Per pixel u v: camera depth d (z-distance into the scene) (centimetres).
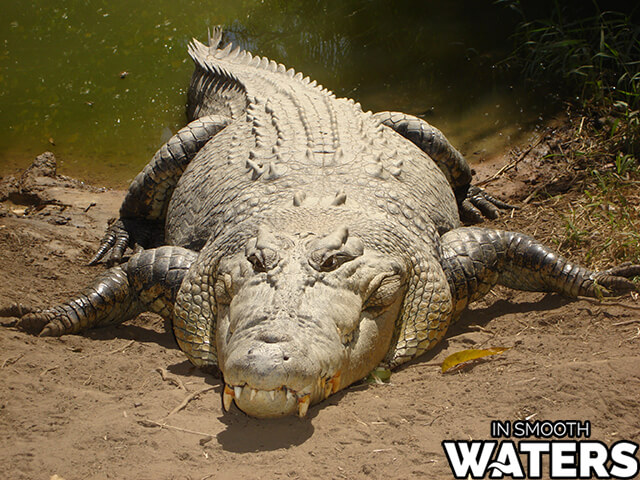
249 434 364
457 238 530
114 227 700
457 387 403
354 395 411
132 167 862
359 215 474
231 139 635
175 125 942
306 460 340
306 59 1049
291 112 639
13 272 598
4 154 887
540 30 902
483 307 555
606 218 639
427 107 916
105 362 446
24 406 382
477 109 899
